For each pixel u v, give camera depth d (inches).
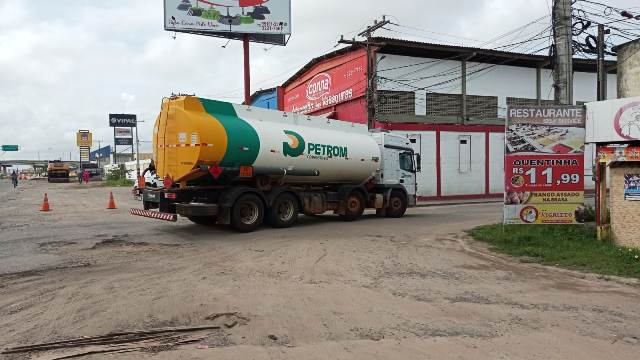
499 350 186.4
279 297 256.5
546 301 256.8
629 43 820.0
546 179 456.4
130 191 1493.6
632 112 495.2
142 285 281.9
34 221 618.5
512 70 1222.3
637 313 236.2
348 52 1150.3
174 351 183.3
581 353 184.4
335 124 647.1
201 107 502.3
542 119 454.3
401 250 408.8
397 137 724.0
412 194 741.3
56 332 203.0
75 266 335.9
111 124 3255.4
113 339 195.5
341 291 270.7
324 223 617.3
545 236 434.0
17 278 298.8
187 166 487.5
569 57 506.9
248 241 454.6
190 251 399.2
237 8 1171.9
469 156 1167.6
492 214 757.3
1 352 181.8
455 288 282.7
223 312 230.1
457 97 1160.8
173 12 1122.0
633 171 381.4
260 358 176.9
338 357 178.2
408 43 1047.6
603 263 337.4
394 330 208.1
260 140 521.0
